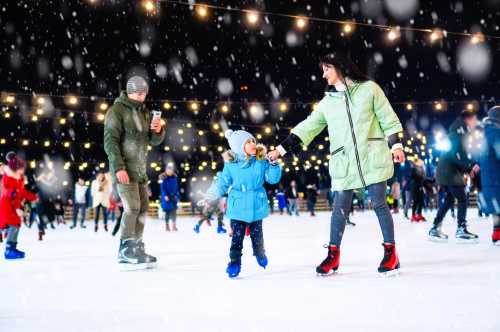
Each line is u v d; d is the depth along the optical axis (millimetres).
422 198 9938
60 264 4305
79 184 12891
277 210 23328
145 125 4156
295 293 2592
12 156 5031
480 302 2219
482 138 4852
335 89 3588
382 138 3385
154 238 7570
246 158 3408
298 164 24000
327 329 1821
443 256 4035
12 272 3795
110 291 2797
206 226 11469
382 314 2035
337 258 3250
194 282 3080
